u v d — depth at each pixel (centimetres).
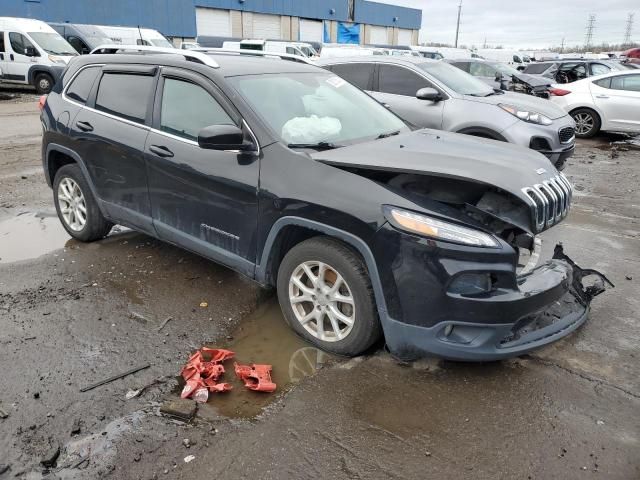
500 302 280
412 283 285
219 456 250
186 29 3775
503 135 706
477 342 289
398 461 247
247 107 357
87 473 238
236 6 4169
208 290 419
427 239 280
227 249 373
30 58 1800
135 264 464
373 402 287
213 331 361
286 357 333
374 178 311
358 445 257
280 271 345
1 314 373
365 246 295
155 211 420
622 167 923
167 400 288
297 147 344
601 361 328
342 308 326
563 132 736
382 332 320
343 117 404
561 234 563
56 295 404
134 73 438
